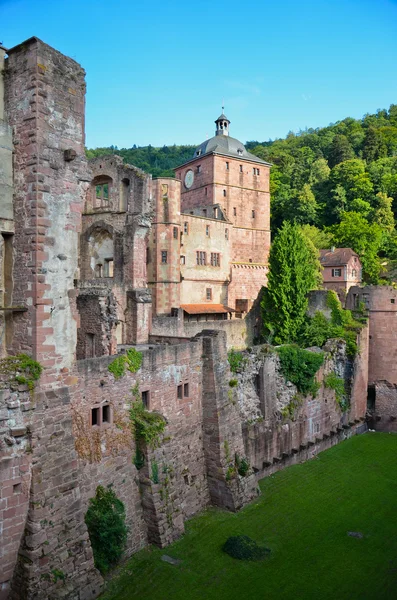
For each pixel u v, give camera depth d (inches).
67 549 661.9
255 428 1166.3
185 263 2160.4
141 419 861.8
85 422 764.0
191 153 5895.7
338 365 1545.3
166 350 935.7
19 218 668.7
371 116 5408.5
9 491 618.8
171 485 879.7
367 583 781.9
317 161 4030.5
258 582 766.5
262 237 2859.3
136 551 824.3
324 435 1437.0
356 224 3196.4
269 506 1026.1
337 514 1010.7
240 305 2322.8
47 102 663.8
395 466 1304.1
